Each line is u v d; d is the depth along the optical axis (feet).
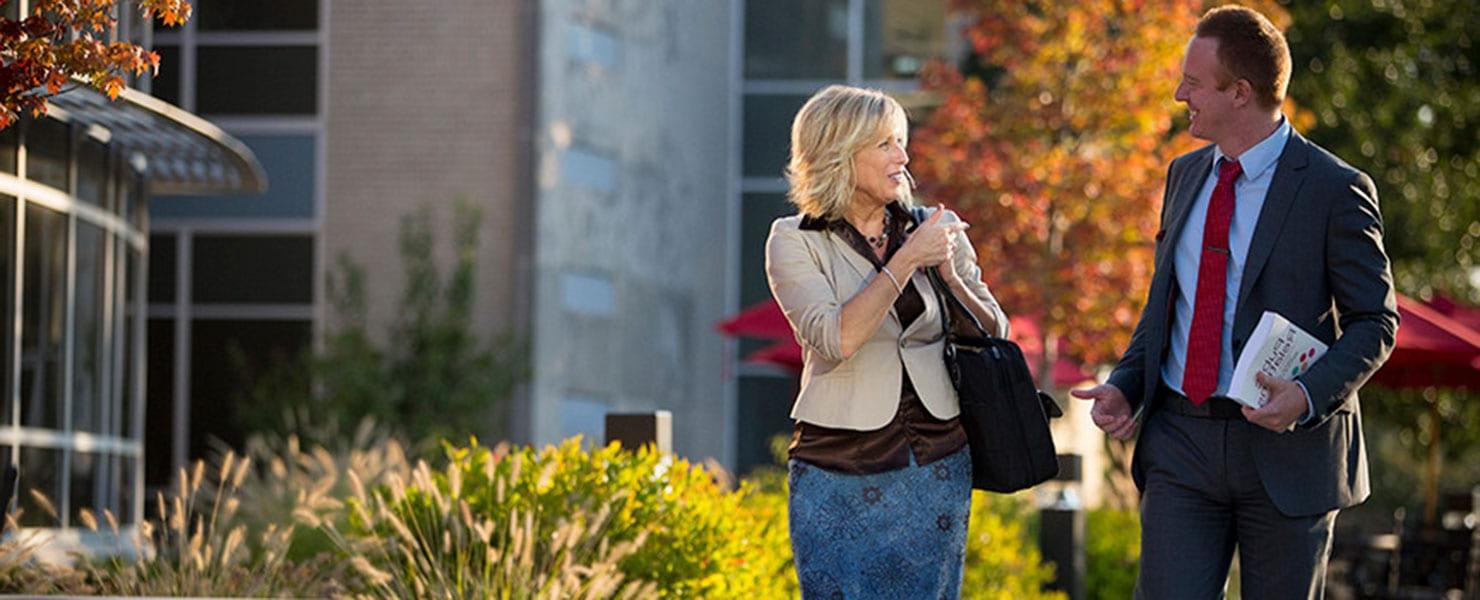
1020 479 33.14
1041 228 103.76
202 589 51.44
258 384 118.83
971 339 33.30
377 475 67.97
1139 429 35.06
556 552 48.93
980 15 106.93
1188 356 33.24
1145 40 104.37
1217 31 33.04
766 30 141.69
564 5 122.11
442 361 114.42
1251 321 32.81
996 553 64.85
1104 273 102.78
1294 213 32.60
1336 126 143.64
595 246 124.47
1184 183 34.22
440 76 120.47
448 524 50.47
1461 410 155.33
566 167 122.21
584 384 123.24
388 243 119.75
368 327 118.93
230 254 120.78
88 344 86.12
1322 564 33.12
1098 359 103.86
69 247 82.79
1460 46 147.23
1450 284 150.10
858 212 33.22
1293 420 31.68
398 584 47.91
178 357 120.47
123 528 91.71
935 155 105.40
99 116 81.56
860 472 32.73
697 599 49.75
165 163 96.12
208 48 121.60
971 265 33.86
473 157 119.96
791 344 101.24
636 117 128.67
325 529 54.39
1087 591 84.99
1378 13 144.36
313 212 120.47
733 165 141.38
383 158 120.37
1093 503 134.82
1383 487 227.40
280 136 120.88
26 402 78.69
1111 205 102.68
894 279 31.83
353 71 120.78
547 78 120.57
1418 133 144.46
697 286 136.77
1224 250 33.14
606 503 47.32
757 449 142.00
